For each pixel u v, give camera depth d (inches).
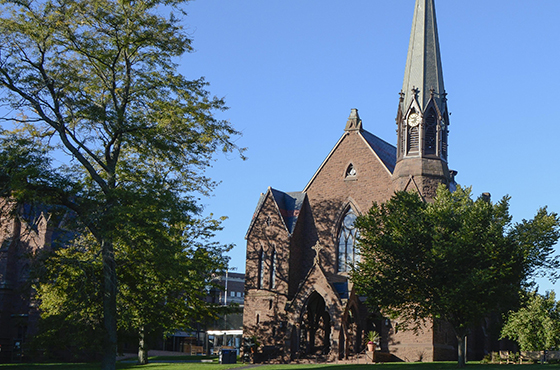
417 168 2342.5
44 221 2625.5
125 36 1459.2
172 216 1344.7
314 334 2449.6
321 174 2640.3
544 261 1678.2
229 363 2105.1
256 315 2534.5
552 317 1847.9
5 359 2642.7
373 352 2118.6
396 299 1697.8
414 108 2404.0
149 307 1513.3
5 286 2719.0
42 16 1403.8
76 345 1304.1
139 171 1476.4
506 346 2461.9
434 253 1592.0
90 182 1460.4
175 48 1509.6
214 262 1945.1
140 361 2105.1
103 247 1363.2
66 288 1400.1
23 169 1282.0
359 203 2506.2
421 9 2554.1
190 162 1648.6
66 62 1475.1
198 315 2065.7
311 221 2608.3
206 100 1616.6
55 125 1434.5
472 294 1563.7
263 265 2581.2
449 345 2229.3
